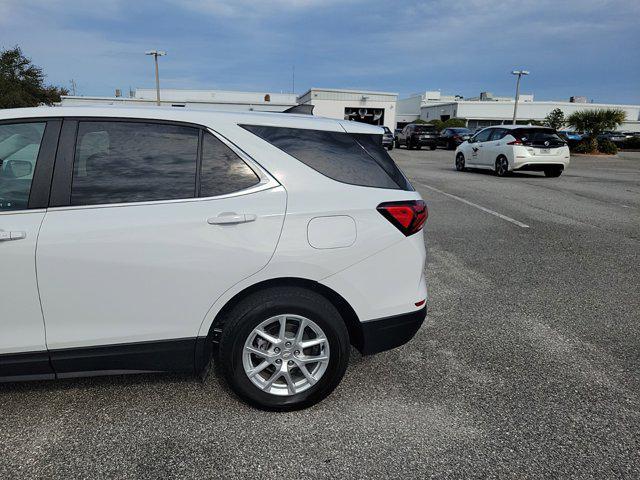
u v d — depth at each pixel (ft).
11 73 134.62
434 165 65.41
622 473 7.52
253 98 178.09
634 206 32.01
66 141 8.21
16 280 7.75
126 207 8.05
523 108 209.77
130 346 8.23
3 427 8.38
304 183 8.54
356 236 8.59
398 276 8.98
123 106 8.74
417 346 11.80
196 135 8.48
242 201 8.25
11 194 8.02
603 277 17.31
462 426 8.63
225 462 7.61
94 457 7.66
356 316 8.87
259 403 8.75
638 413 9.12
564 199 34.78
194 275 8.08
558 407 9.28
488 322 13.29
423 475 7.42
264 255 8.18
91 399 9.23
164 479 7.23
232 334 8.40
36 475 7.25
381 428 8.53
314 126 8.99
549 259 19.54
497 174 50.85
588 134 100.27
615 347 11.87
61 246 7.76
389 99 134.92
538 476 7.45
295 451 7.88
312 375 8.91
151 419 8.65
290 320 8.64
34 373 8.14
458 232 24.21
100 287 7.93
